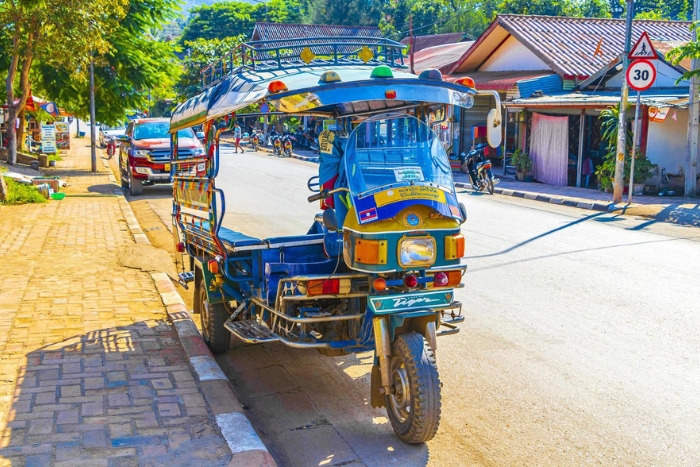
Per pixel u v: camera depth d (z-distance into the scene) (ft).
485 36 85.61
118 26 81.76
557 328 23.91
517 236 39.60
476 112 86.48
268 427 17.54
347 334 18.30
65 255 33.81
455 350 22.22
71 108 95.66
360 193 16.58
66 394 17.35
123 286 28.12
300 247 19.43
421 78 17.40
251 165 61.93
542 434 16.69
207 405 16.87
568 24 85.61
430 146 18.39
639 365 20.59
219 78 24.16
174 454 14.47
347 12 203.31
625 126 51.16
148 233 44.11
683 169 57.62
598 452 15.75
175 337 21.95
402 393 16.03
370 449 16.26
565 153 64.34
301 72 19.98
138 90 91.76
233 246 18.65
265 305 18.47
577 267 31.91
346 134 19.40
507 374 20.26
